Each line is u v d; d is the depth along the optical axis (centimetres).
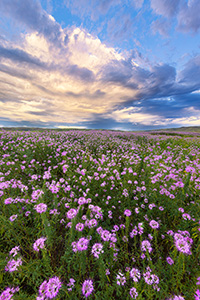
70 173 369
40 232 203
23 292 139
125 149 819
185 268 162
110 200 300
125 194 282
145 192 307
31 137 861
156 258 192
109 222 248
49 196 285
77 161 511
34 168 445
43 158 518
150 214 249
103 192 325
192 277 154
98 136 1252
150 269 147
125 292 141
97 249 139
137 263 185
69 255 172
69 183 346
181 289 140
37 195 205
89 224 178
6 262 149
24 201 246
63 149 650
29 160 466
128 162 499
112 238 175
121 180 365
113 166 446
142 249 167
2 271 155
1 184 241
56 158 521
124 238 195
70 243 172
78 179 339
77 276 157
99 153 671
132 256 183
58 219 221
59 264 179
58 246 200
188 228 222
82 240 140
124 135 1623
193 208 247
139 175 416
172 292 142
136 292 123
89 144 834
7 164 395
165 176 340
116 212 276
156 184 314
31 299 117
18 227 203
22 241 206
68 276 157
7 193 284
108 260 171
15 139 816
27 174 404
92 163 442
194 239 191
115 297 154
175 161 549
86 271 163
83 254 148
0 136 860
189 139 1424
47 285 111
